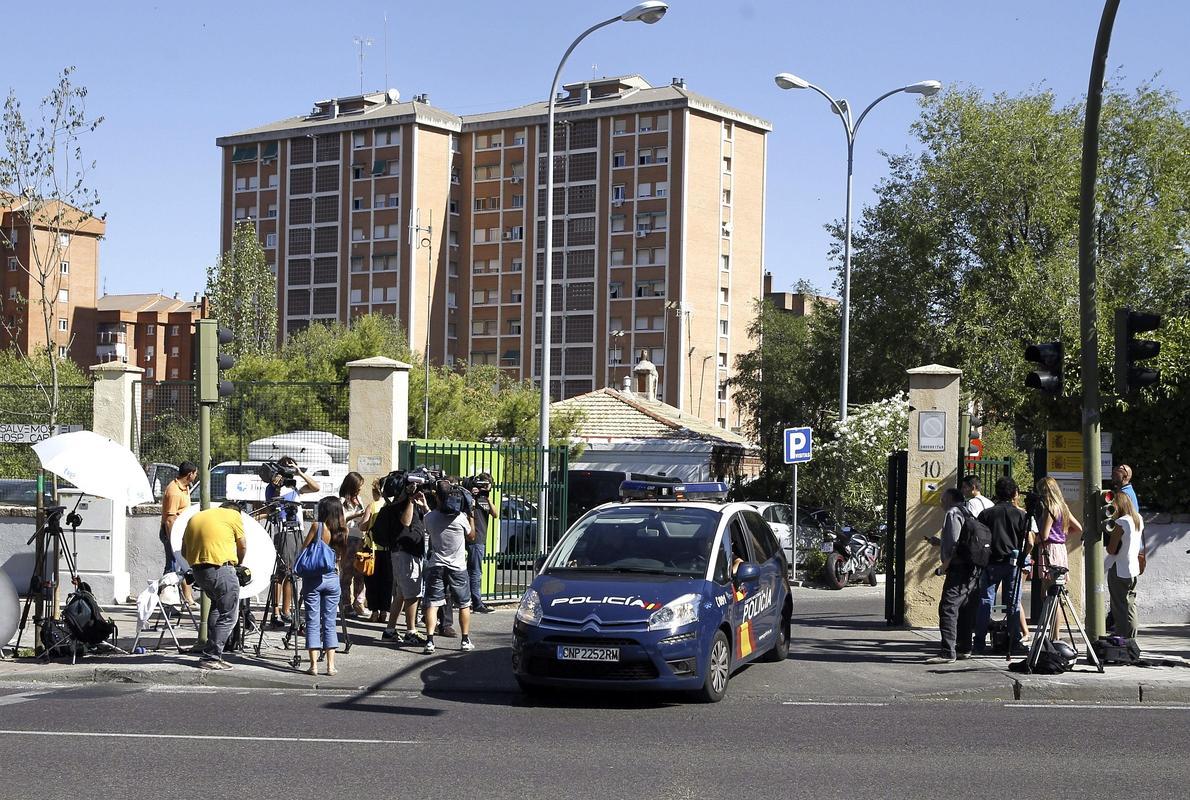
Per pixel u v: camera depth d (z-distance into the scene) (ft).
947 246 141.59
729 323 308.19
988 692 40.04
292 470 51.08
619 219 304.50
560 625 36.76
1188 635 52.34
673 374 296.51
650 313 300.81
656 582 38.22
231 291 250.78
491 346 322.55
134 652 45.42
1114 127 137.69
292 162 337.31
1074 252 127.13
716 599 38.50
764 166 317.83
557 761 29.09
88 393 63.05
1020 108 137.80
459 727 33.71
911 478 57.26
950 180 138.92
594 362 306.55
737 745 31.32
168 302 386.73
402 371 59.41
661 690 37.29
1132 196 135.64
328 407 61.36
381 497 53.62
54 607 46.14
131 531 61.57
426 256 321.52
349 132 329.11
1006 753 30.53
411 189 320.70
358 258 327.67
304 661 44.34
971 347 129.08
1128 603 46.39
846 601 75.61
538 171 317.83
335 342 160.35
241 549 43.19
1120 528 46.24
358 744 30.99
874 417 104.32
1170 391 54.70
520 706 37.37
